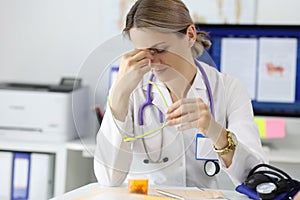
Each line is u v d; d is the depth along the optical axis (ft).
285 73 10.68
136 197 5.10
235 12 10.97
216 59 10.80
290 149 10.44
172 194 5.26
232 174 5.66
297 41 10.62
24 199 10.10
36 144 9.99
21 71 11.71
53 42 11.58
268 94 10.73
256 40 10.71
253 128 6.03
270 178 5.39
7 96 10.26
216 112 5.94
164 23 5.02
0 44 11.73
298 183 5.35
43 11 11.57
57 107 10.14
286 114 10.71
